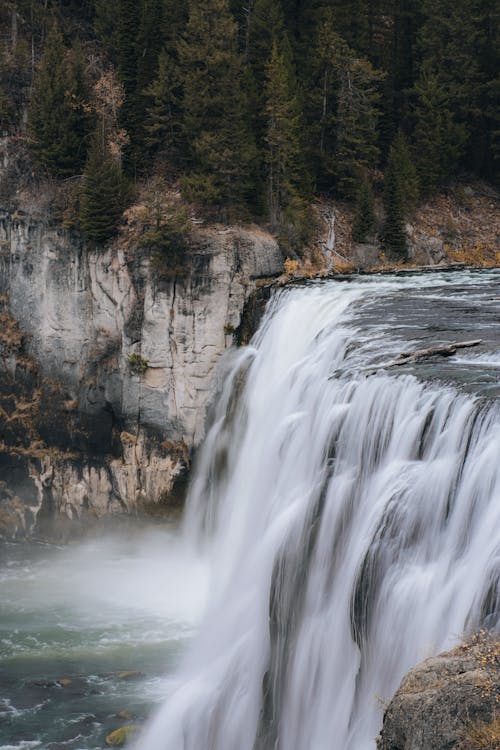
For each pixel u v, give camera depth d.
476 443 23.19
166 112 56.28
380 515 24.11
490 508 21.27
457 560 21.42
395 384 27.66
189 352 49.88
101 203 50.59
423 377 27.44
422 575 21.97
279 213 54.75
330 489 27.78
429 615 20.97
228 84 53.25
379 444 27.34
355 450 28.47
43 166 54.53
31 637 38.03
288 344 44.75
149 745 28.78
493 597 18.69
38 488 53.34
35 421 53.59
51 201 52.72
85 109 55.09
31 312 53.69
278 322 46.22
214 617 33.66
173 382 50.12
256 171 53.84
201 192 51.88
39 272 53.06
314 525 27.39
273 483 35.06
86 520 52.66
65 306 52.50
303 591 26.58
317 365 37.75
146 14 57.16
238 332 50.19
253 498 37.56
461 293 44.66
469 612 19.08
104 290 51.25
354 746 21.44
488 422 23.22
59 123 54.50
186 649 36.78
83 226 50.56
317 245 56.88
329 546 26.59
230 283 49.94
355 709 22.16
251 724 27.50
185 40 59.28
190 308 49.62
